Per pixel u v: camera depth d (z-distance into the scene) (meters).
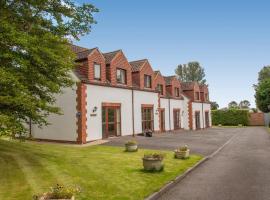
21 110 12.87
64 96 24.45
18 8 13.39
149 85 34.84
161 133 35.72
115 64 28.38
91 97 24.80
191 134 35.78
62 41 13.73
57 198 7.09
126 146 18.72
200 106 51.84
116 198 8.86
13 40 11.20
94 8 14.78
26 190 9.38
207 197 9.57
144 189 9.90
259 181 11.63
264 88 56.81
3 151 15.77
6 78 10.93
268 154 19.28
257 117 62.56
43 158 14.67
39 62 12.38
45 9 13.91
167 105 40.97
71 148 19.73
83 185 10.18
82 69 25.11
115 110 28.17
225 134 36.69
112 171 12.48
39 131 25.83
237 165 15.24
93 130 24.80
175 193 10.07
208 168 14.49
